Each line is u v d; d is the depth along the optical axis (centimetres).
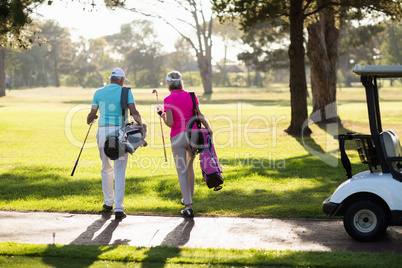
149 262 800
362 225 931
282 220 1092
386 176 923
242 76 19638
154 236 970
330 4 2658
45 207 1205
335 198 946
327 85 3716
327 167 1892
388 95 8450
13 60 16112
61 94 9650
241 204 1248
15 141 2770
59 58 19925
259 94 10088
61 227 1038
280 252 840
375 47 14300
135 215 1145
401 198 896
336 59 3775
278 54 9638
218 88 14300
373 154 1003
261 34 9206
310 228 1023
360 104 6462
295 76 3088
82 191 1425
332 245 902
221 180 1091
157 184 1502
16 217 1119
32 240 940
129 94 1133
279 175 1703
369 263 772
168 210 1180
